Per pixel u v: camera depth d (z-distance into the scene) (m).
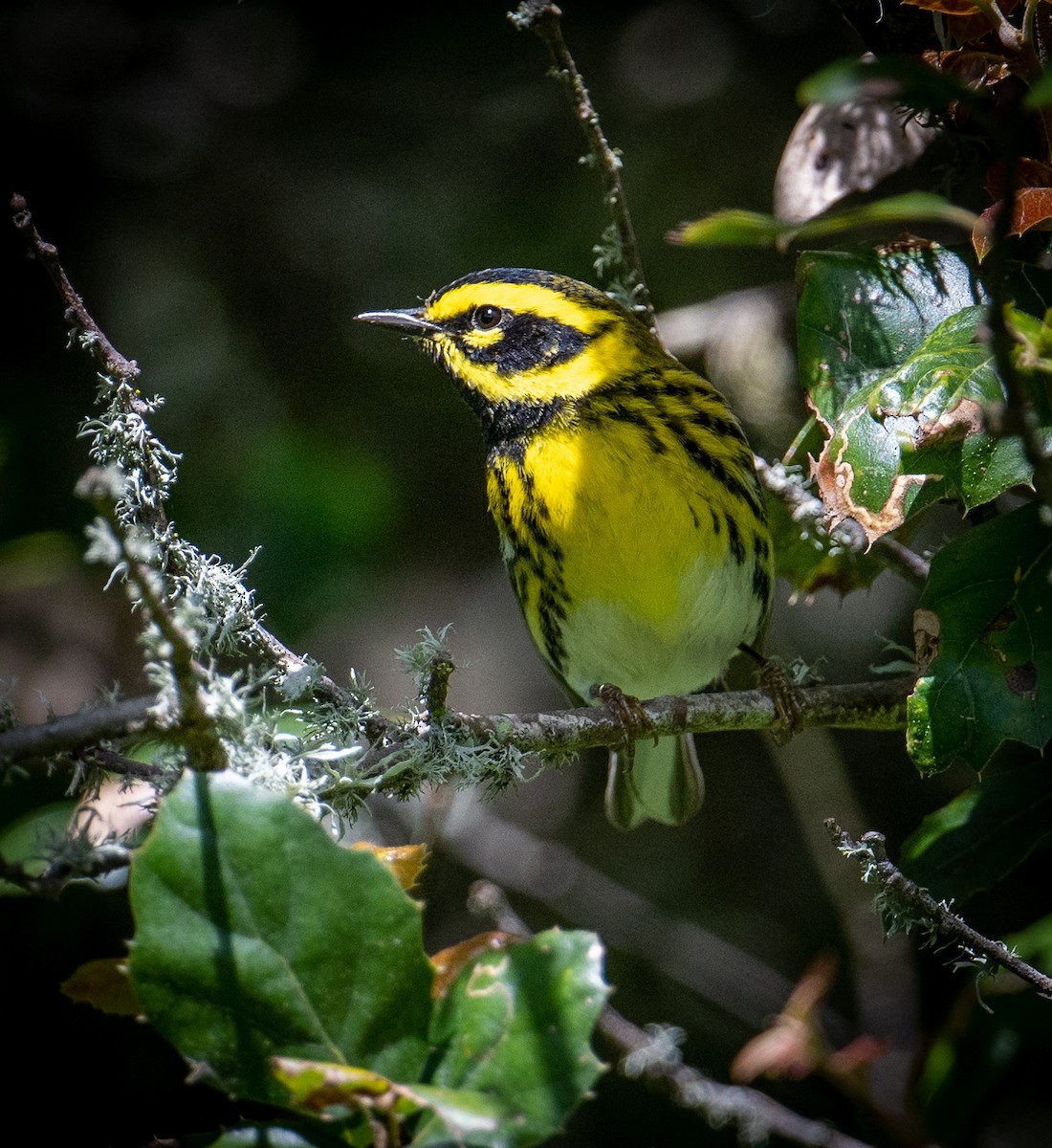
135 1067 11.67
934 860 7.18
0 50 14.32
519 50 13.98
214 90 14.44
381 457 14.10
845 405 6.25
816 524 8.05
